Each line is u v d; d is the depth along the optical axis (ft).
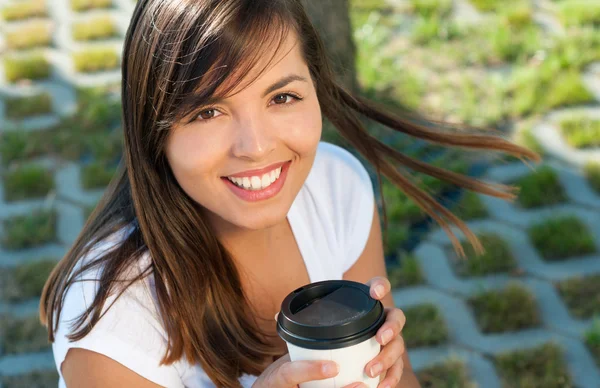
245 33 4.18
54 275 5.05
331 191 5.78
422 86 15.02
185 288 4.74
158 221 4.66
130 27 4.45
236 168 4.40
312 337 3.87
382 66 15.71
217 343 4.99
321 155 5.87
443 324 10.16
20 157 14.15
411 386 5.68
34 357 10.05
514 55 15.69
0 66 16.88
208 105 4.23
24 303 10.95
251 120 4.33
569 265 10.99
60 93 15.93
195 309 4.79
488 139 6.54
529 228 11.67
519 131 13.62
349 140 6.19
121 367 4.61
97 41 17.58
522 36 16.24
